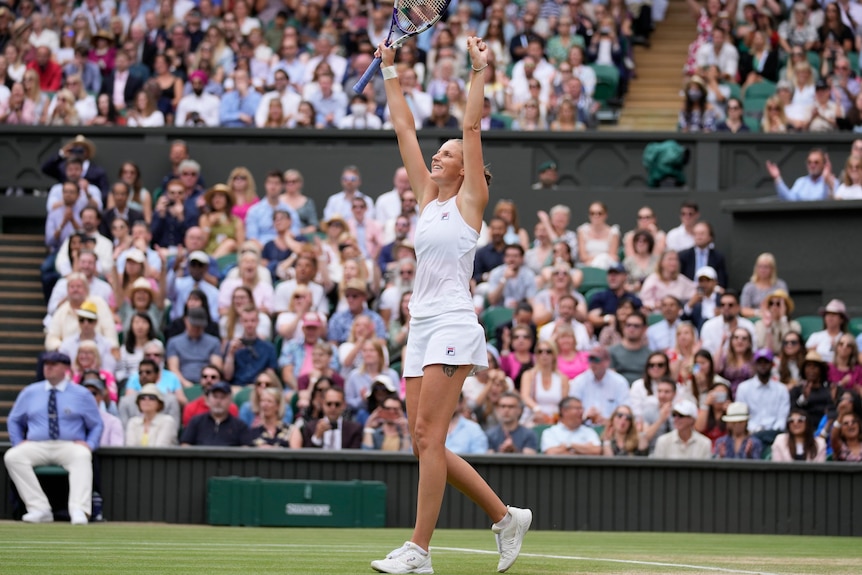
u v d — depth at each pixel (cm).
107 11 3325
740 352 2086
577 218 2761
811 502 1773
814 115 2883
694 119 2917
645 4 3509
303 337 2173
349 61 3089
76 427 1733
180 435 1958
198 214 2569
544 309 2275
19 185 2884
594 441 1861
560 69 3006
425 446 878
